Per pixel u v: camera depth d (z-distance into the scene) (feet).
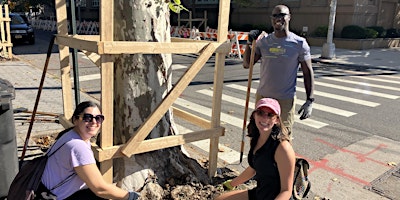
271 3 80.79
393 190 13.21
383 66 45.39
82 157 7.98
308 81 12.96
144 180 11.40
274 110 8.01
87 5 128.47
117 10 10.93
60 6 12.30
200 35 57.26
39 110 21.18
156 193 11.21
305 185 8.54
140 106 11.39
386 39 72.13
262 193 8.67
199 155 15.76
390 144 17.92
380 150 17.10
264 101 8.25
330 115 22.76
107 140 9.91
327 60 49.83
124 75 11.18
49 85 28.81
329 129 20.04
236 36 48.93
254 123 8.65
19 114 20.03
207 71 37.73
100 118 8.41
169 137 10.95
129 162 11.30
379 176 14.33
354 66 45.93
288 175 8.07
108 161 10.18
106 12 8.84
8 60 42.04
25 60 43.50
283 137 8.16
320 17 73.41
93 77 33.45
